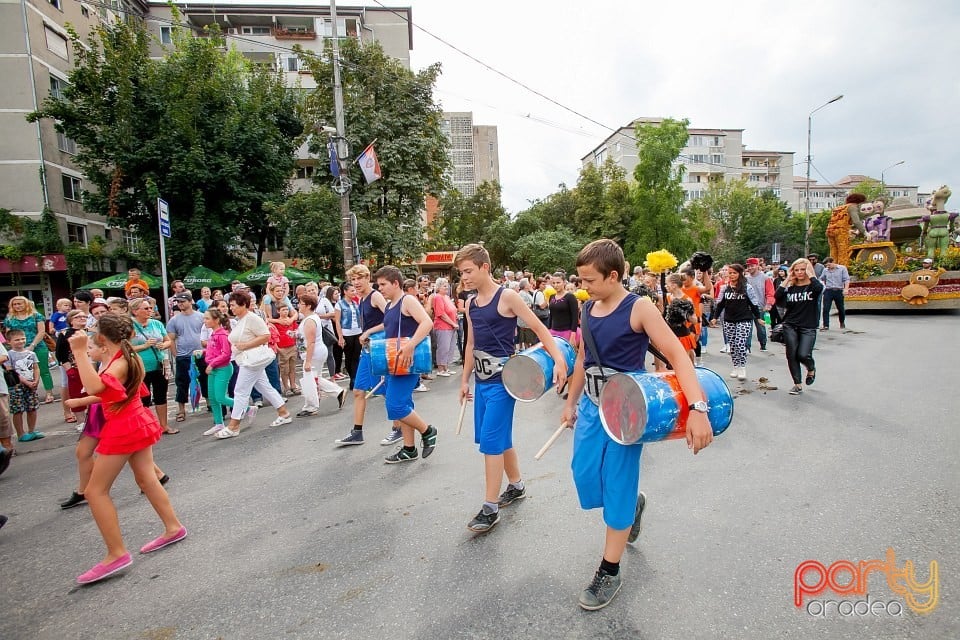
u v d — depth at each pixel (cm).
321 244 1595
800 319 617
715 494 354
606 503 241
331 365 882
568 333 627
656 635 220
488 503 319
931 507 319
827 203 8662
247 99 2097
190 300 696
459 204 3869
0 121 2114
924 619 222
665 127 3322
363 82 1702
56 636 246
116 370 297
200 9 2958
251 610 257
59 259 2136
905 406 541
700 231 3997
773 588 248
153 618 255
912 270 1432
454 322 888
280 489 412
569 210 3997
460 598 254
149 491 322
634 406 219
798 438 463
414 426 453
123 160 1794
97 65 1884
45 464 523
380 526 337
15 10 2106
